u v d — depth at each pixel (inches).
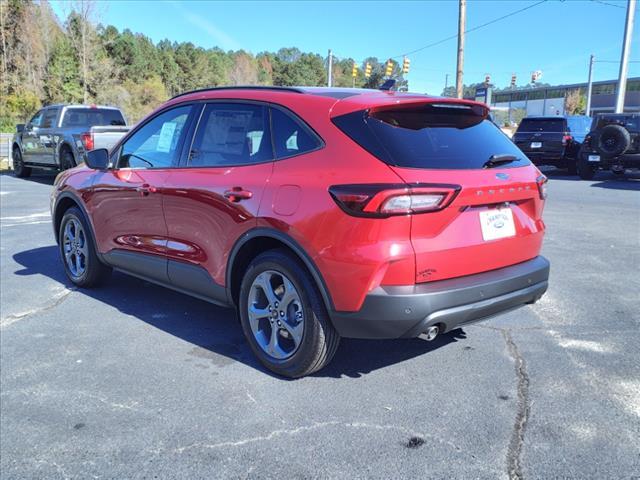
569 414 121.4
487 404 126.1
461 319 124.6
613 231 320.8
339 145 126.0
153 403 128.3
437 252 120.2
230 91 158.9
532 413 122.0
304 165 130.2
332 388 134.5
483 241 128.7
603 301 197.0
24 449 111.7
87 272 207.8
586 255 264.2
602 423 117.8
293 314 136.0
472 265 127.6
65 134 509.0
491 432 114.9
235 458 107.3
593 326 173.3
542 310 188.1
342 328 125.0
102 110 559.5
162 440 113.7
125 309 192.2
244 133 148.6
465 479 100.1
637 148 585.3
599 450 108.4
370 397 129.8
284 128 138.9
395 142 123.3
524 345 158.9
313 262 124.9
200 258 156.4
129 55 2763.3
